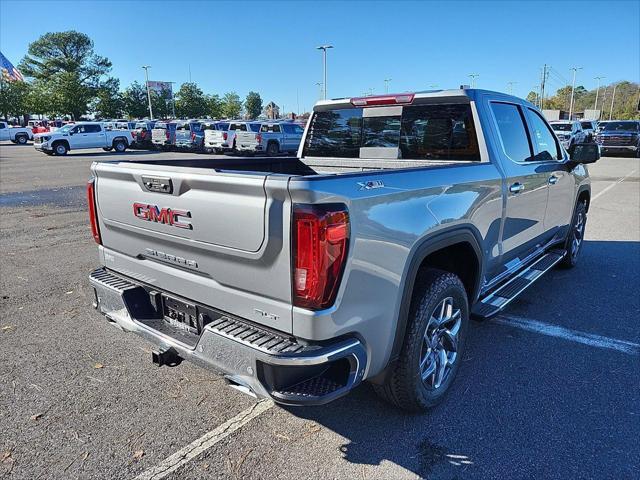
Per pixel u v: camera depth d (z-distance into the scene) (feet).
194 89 259.80
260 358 7.05
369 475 8.21
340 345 7.30
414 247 8.55
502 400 10.38
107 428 9.48
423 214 8.80
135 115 249.96
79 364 11.94
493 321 14.56
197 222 8.03
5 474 8.25
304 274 6.88
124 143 100.63
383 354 8.27
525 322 14.49
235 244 7.53
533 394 10.62
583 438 9.12
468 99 11.94
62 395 10.59
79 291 17.01
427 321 9.19
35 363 11.97
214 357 7.80
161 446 8.96
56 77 240.73
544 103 330.54
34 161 77.61
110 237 10.34
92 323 14.35
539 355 12.42
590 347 12.87
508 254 13.08
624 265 20.44
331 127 15.16
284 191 6.79
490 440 9.09
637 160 80.18
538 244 15.88
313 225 6.75
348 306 7.33
